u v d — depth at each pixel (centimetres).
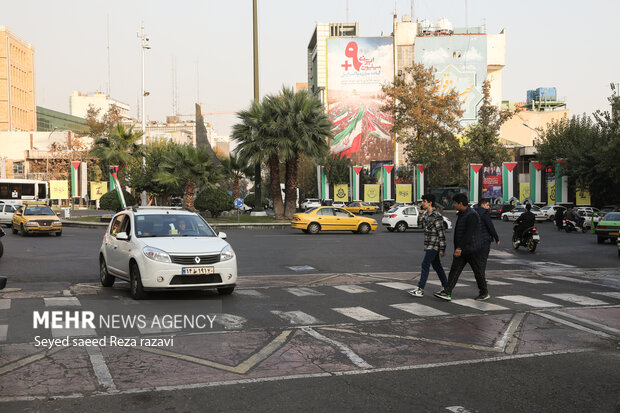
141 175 4184
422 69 6844
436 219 1023
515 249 2242
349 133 10300
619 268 1633
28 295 1011
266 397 489
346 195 6116
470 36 10144
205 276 938
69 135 9894
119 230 1088
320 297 1036
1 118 12262
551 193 5472
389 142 10300
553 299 1030
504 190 5734
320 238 2669
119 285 1167
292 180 3769
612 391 509
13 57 12662
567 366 594
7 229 3250
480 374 562
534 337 728
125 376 546
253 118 3594
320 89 11369
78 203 8356
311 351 650
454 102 6844
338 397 490
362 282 1263
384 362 606
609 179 4662
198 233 1048
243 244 2266
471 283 1262
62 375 547
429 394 500
